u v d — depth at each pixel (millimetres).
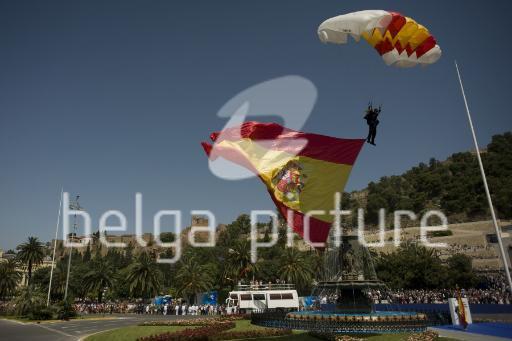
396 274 86312
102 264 100562
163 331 31422
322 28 19047
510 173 191375
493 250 107125
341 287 29688
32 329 37469
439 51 19000
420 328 25562
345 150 18531
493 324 25828
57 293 104812
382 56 19656
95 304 82000
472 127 19469
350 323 25656
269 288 62031
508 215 158000
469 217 168250
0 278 99375
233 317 42125
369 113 18125
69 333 33281
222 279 107375
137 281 89000
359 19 18094
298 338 24047
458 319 26156
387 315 27219
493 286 79250
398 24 18234
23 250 93125
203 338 25172
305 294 93250
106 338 27922
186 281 90938
